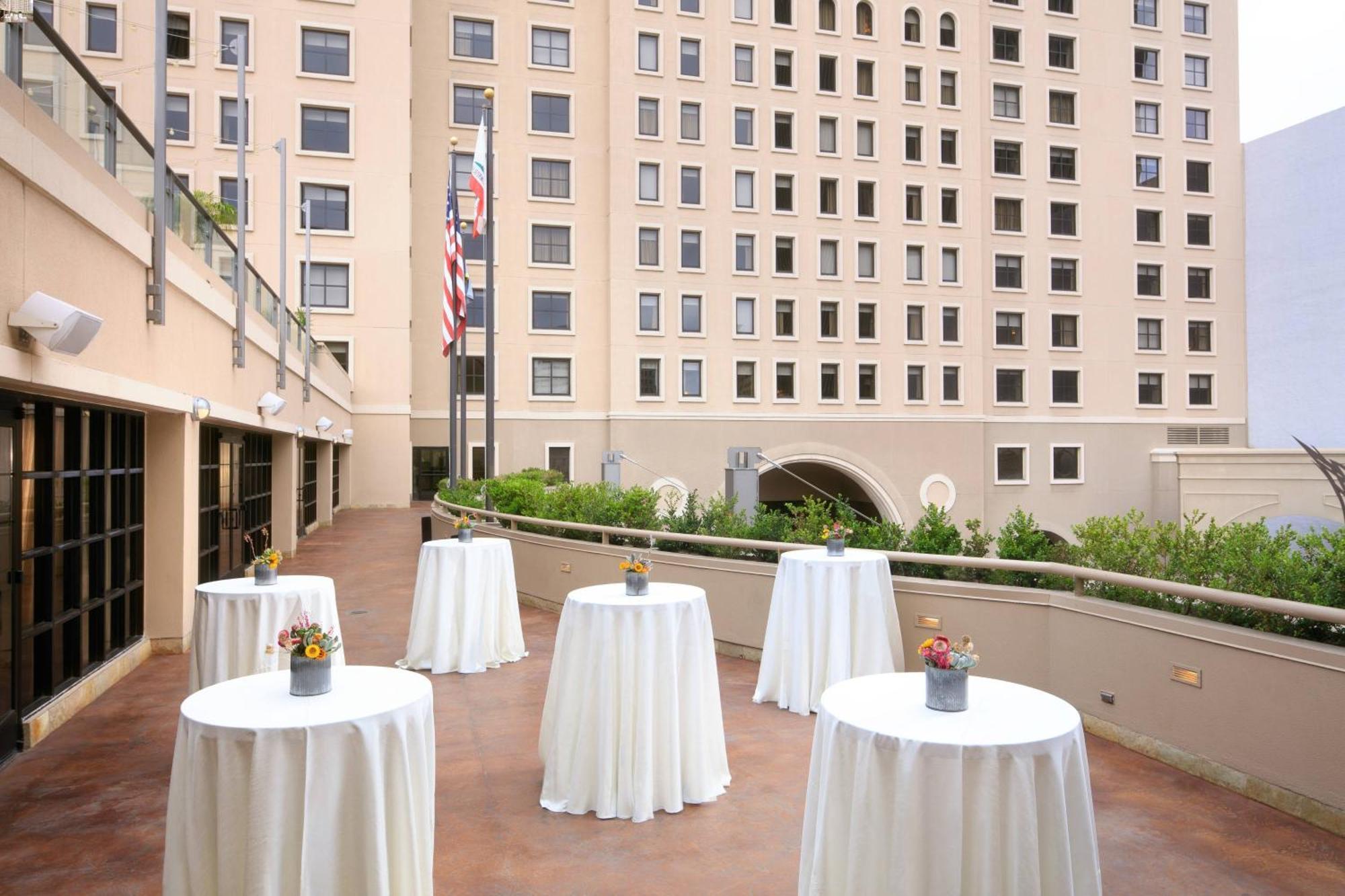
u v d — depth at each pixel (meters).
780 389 37.78
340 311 30.81
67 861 4.36
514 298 35.44
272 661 5.88
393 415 31.16
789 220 37.75
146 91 28.67
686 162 36.66
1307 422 40.91
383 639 9.45
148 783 5.41
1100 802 4.82
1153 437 42.81
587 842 4.53
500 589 8.41
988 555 7.55
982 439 39.75
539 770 5.61
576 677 5.02
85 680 7.07
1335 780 4.39
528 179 35.59
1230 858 4.19
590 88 36.50
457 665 8.08
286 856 3.27
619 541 10.38
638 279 36.00
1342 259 39.25
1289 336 41.91
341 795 3.34
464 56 35.28
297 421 17.31
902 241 39.03
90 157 6.10
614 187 35.78
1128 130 42.78
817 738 3.63
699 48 37.00
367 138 31.14
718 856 4.36
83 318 5.09
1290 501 31.25
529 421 35.50
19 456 5.96
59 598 6.63
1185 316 43.50
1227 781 4.96
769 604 8.17
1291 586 4.97
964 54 39.91
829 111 38.41
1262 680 4.77
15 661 5.95
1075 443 41.72
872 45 38.91
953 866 3.07
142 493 8.64
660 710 4.95
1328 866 4.10
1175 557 5.85
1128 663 5.63
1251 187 43.97
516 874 4.16
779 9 38.22
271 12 30.22
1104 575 5.77
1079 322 41.91
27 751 5.98
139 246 7.08
